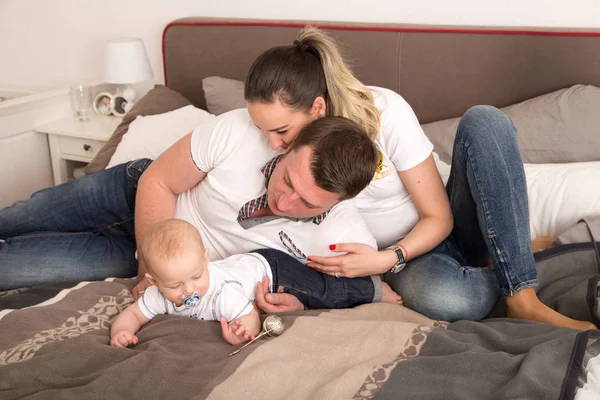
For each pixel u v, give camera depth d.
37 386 1.23
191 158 1.64
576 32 2.22
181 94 2.87
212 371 1.25
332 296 1.59
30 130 2.87
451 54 2.40
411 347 1.32
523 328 1.38
